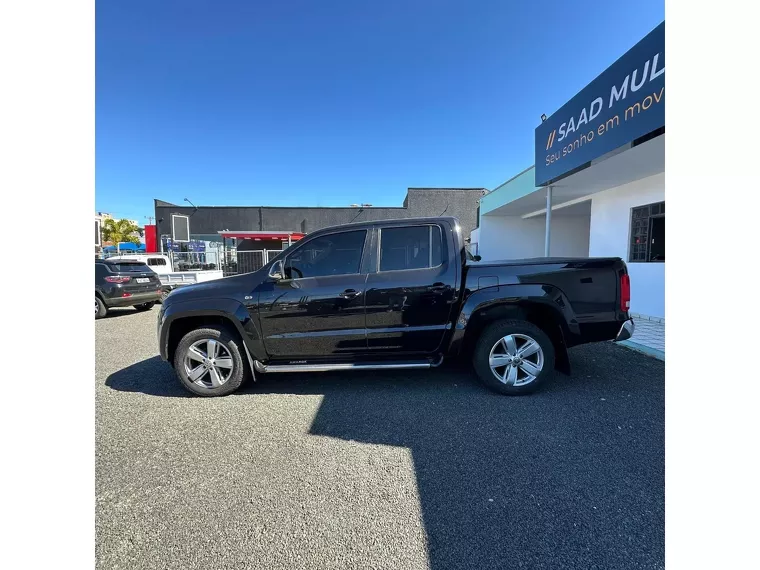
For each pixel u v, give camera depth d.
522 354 3.55
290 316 3.62
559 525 1.88
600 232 8.85
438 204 24.77
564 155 6.68
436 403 3.42
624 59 4.92
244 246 23.70
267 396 3.67
